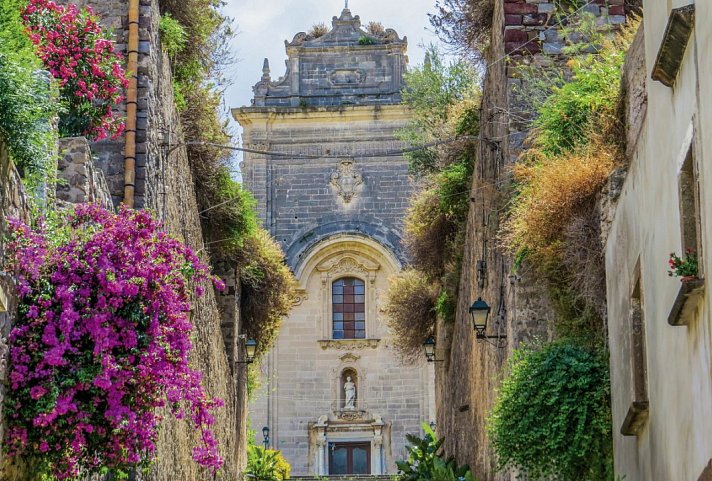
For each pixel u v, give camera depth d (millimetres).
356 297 49219
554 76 18688
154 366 12383
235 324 28203
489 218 20312
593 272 14984
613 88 15742
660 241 10852
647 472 11844
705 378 9055
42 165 12109
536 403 14719
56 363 11469
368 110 49750
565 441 14641
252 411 47875
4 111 11312
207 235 26062
